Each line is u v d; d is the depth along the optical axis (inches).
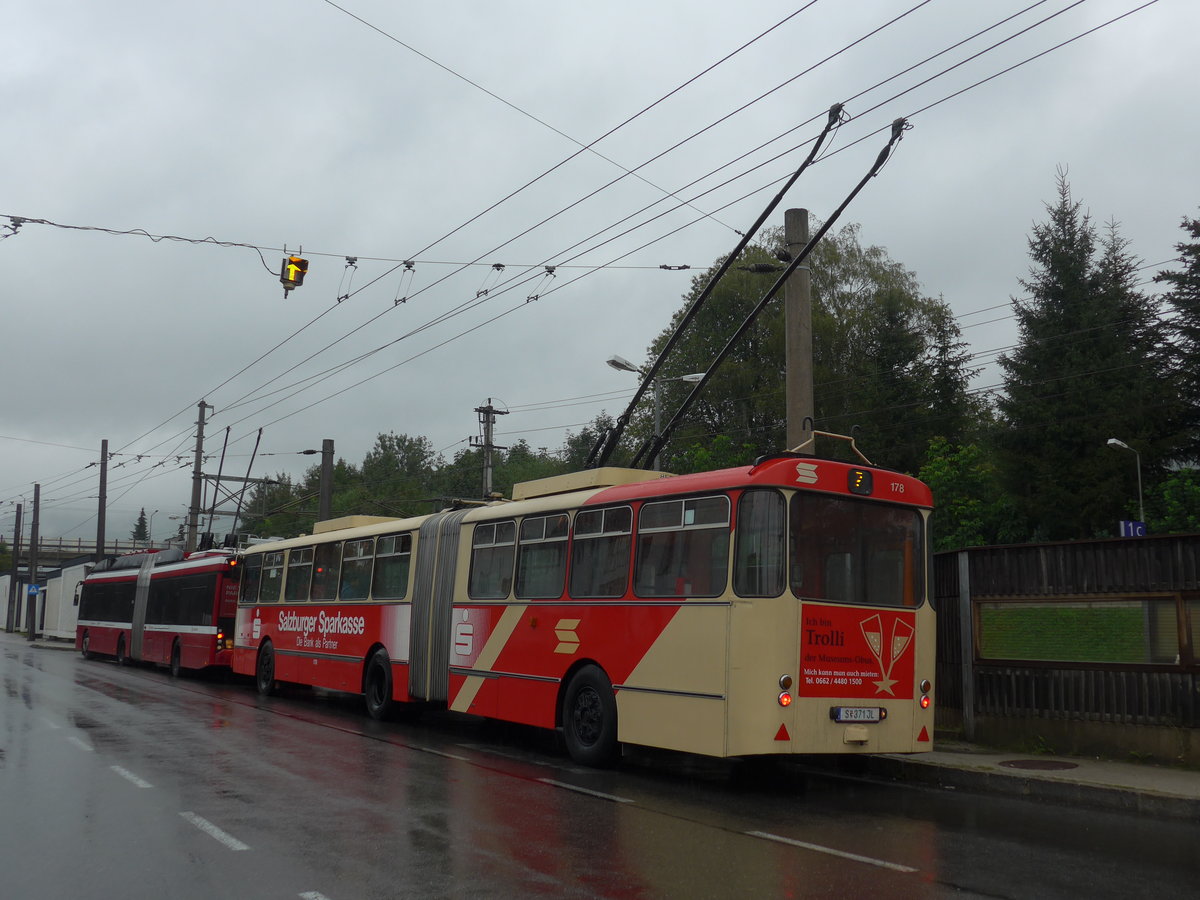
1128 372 1530.5
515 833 308.7
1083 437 1502.2
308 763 447.8
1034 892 249.4
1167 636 422.9
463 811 342.0
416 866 268.4
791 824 329.4
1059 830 325.1
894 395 1707.7
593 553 465.7
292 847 289.1
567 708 466.3
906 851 292.4
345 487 3567.9
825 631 392.2
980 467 1384.1
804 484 399.2
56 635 2188.7
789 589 385.4
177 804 351.6
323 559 743.7
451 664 562.3
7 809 344.5
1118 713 434.3
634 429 1797.5
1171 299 1711.4
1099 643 444.1
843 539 406.9
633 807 354.3
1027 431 1531.7
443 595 579.8
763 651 378.9
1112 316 1576.0
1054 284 1620.3
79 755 469.4
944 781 415.8
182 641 1048.2
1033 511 1499.8
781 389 1651.1
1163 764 417.4
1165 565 425.1
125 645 1268.5
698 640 397.1
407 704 647.1
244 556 909.8
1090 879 262.7
